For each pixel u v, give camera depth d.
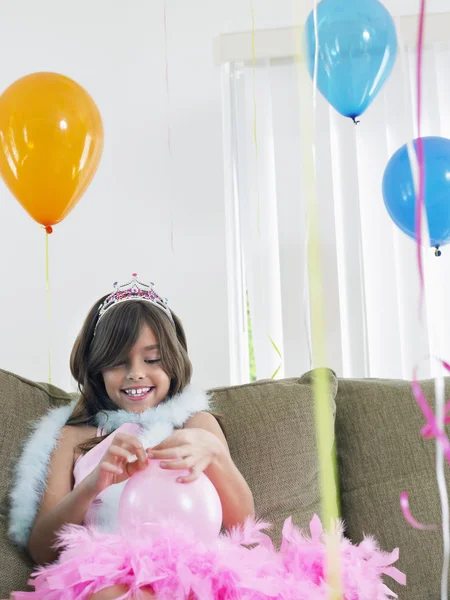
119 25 2.53
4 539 1.38
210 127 2.48
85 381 1.59
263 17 2.51
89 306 2.41
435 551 1.53
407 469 1.61
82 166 1.76
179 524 1.16
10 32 2.54
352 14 1.79
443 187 1.84
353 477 1.63
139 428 1.52
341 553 1.22
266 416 1.61
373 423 1.67
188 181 2.46
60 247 2.44
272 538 1.50
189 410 1.56
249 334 2.46
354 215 2.40
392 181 1.91
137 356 1.55
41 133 1.70
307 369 2.35
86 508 1.32
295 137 2.42
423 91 2.43
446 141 1.91
